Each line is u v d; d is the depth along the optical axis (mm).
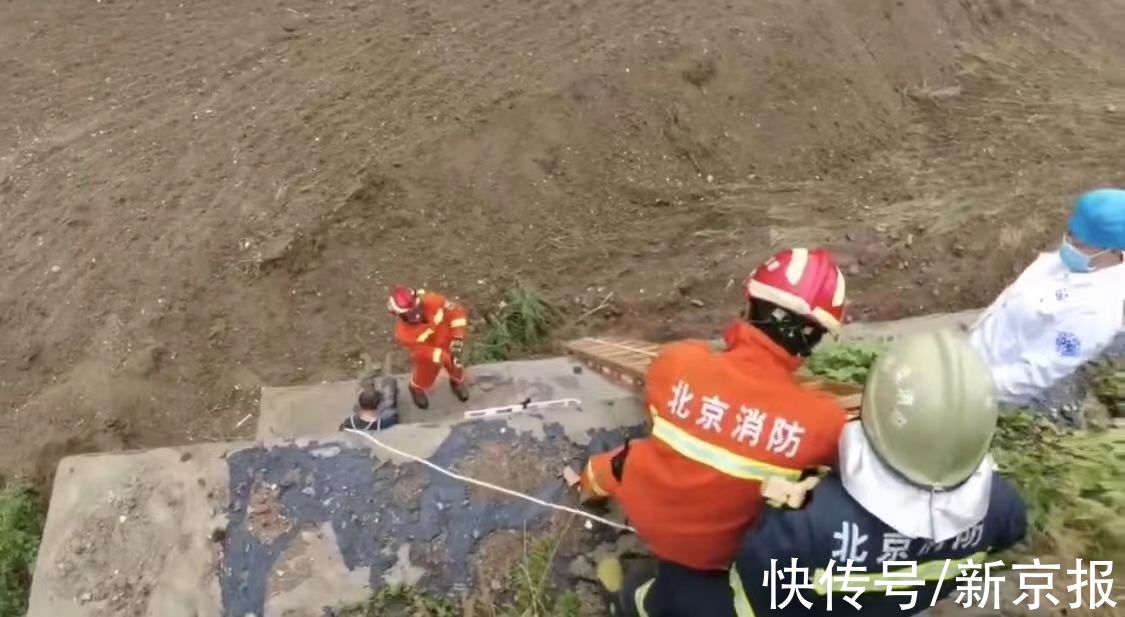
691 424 3223
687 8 8820
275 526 4414
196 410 6605
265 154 7574
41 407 6520
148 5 8539
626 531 4352
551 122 8031
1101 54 10844
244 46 8234
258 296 7023
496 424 4773
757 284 3166
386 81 8047
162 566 4383
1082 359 4293
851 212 8320
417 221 7504
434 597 4207
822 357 5391
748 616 3117
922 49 10117
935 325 6355
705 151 8469
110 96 7941
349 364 6855
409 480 4539
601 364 5844
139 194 7344
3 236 7172
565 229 7844
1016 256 7684
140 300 6914
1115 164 8930
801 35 9023
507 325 7164
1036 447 4668
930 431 2666
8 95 7930
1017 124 9609
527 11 8625
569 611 4156
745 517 3268
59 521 4547
